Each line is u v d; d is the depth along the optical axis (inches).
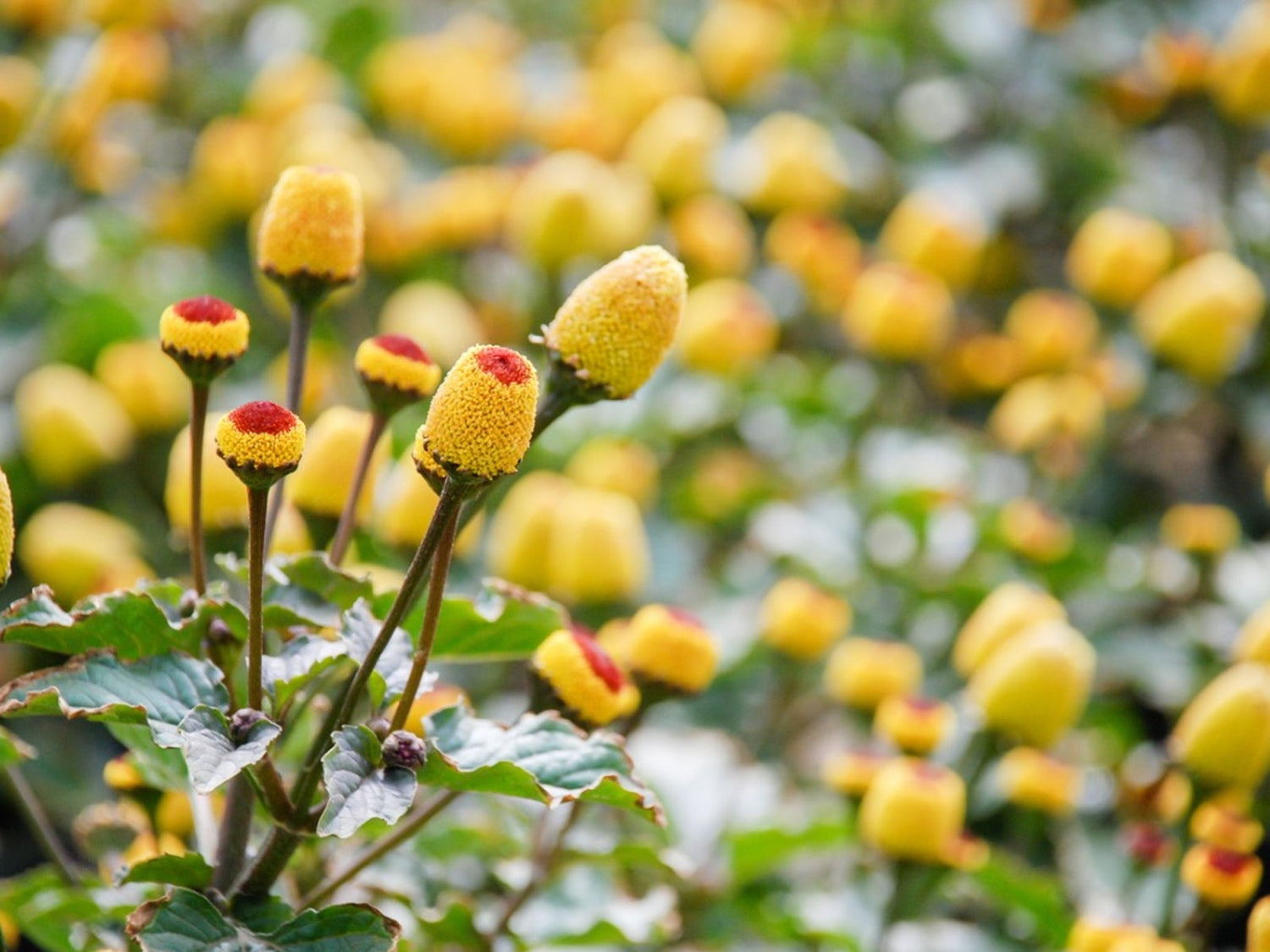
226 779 20.0
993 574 37.2
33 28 42.8
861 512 39.0
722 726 35.8
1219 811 27.3
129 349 37.5
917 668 32.4
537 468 38.0
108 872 24.6
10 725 34.3
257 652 20.6
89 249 43.0
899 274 40.1
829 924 28.1
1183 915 28.0
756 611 36.8
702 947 28.5
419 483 26.7
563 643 22.6
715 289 40.4
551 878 25.5
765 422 41.5
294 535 25.4
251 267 44.1
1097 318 43.0
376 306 41.7
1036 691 28.3
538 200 38.8
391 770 20.6
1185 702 35.9
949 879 28.0
